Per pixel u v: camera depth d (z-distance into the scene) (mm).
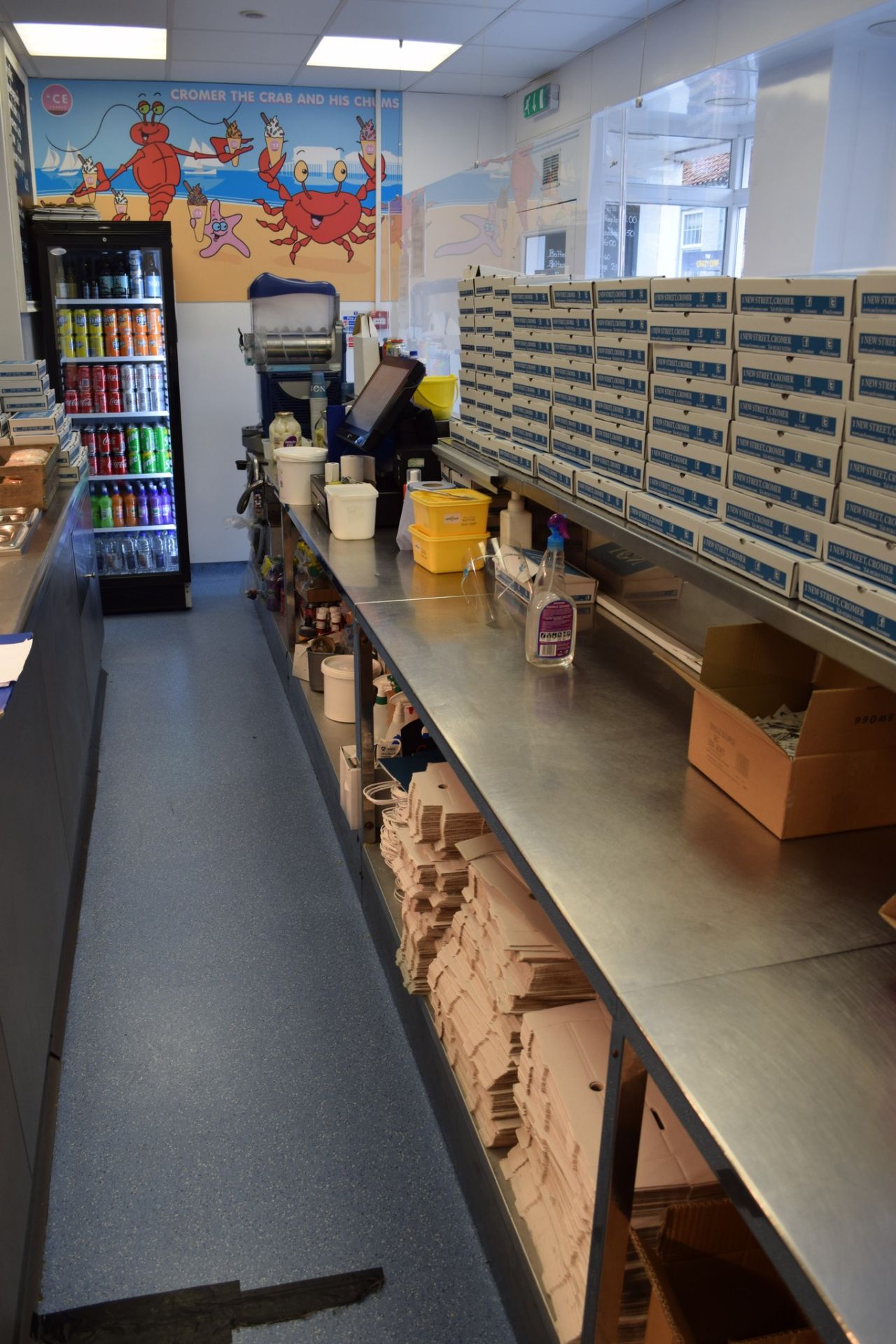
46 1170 1916
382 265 6641
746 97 4695
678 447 1839
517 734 1824
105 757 3912
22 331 5004
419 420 3480
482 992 1905
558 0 4504
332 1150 2025
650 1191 1276
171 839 3291
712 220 5234
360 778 2770
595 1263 1277
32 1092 1859
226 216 6293
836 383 1386
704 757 1647
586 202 5555
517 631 2410
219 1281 1740
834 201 4113
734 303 1615
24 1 4398
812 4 3711
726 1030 1067
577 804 1559
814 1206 861
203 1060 2281
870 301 1301
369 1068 2264
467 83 6129
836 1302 779
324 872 3096
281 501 4055
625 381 2027
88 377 5664
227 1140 2049
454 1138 1954
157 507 5949
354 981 2576
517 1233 1602
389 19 4773
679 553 1775
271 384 4914
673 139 5125
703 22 4391
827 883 1346
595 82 5395
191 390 6539
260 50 5309
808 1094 982
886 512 1312
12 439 3957
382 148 6441
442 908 2133
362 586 2785
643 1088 1171
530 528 2842
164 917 2850
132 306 5734
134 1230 1840
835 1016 1089
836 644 1354
